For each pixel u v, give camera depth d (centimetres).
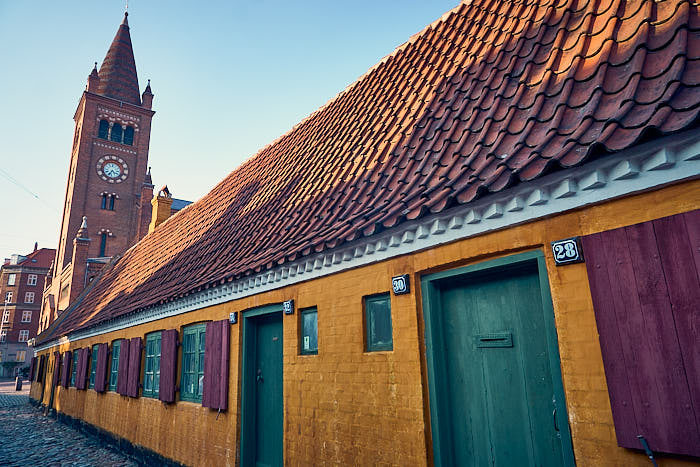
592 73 346
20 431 1384
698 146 233
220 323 681
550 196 298
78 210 4072
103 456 985
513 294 345
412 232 389
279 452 566
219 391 649
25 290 6038
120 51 4816
